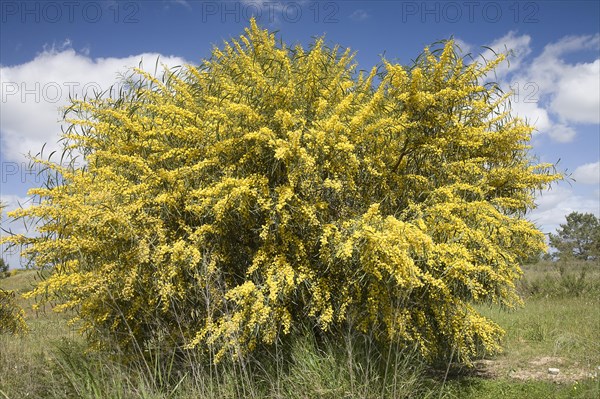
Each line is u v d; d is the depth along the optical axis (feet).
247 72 18.08
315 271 16.93
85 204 16.93
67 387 16.83
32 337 24.52
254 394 15.56
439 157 19.26
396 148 18.74
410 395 15.66
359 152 17.99
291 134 15.56
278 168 16.98
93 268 17.42
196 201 17.28
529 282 45.19
